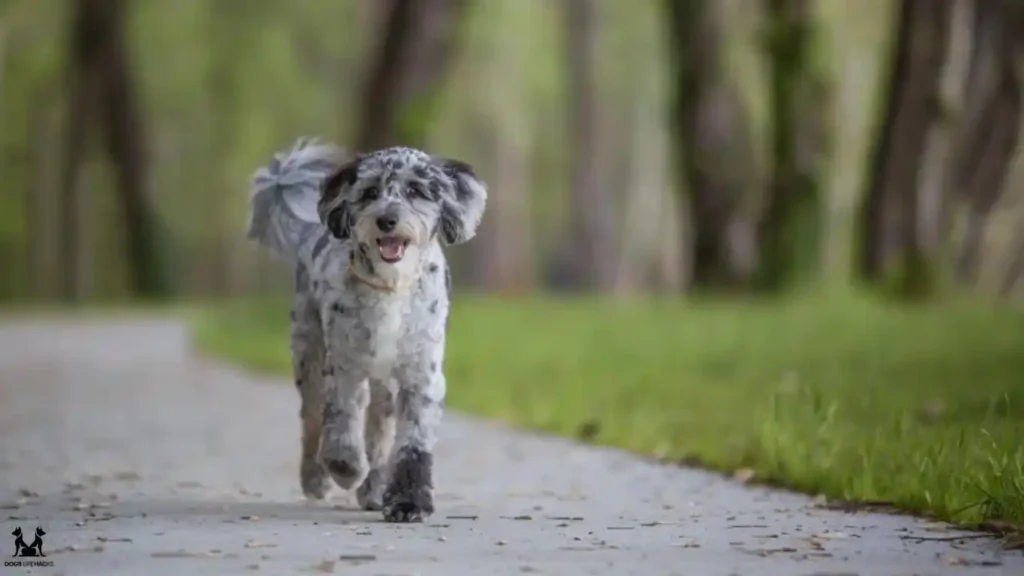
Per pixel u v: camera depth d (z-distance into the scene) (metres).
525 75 50.66
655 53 52.31
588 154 54.09
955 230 29.00
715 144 28.06
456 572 6.30
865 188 27.16
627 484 9.52
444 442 11.99
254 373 20.25
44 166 59.03
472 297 36.88
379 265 7.93
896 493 8.48
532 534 7.43
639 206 59.50
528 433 12.60
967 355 16.69
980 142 30.17
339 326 8.07
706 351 18.34
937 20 26.36
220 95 50.78
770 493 9.05
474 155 58.03
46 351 25.62
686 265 31.61
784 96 26.77
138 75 51.75
